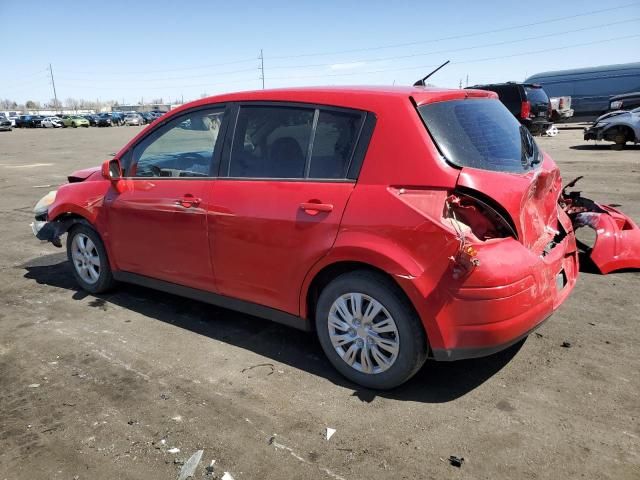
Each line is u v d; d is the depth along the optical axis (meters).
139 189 4.27
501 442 2.73
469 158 3.04
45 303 4.82
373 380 3.21
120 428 2.93
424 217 2.87
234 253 3.67
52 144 28.78
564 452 2.64
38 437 2.87
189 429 2.91
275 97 3.61
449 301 2.85
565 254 3.74
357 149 3.18
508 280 2.82
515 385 3.25
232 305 3.88
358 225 3.06
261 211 3.47
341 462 2.62
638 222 6.85
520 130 3.77
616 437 2.74
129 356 3.76
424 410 3.03
